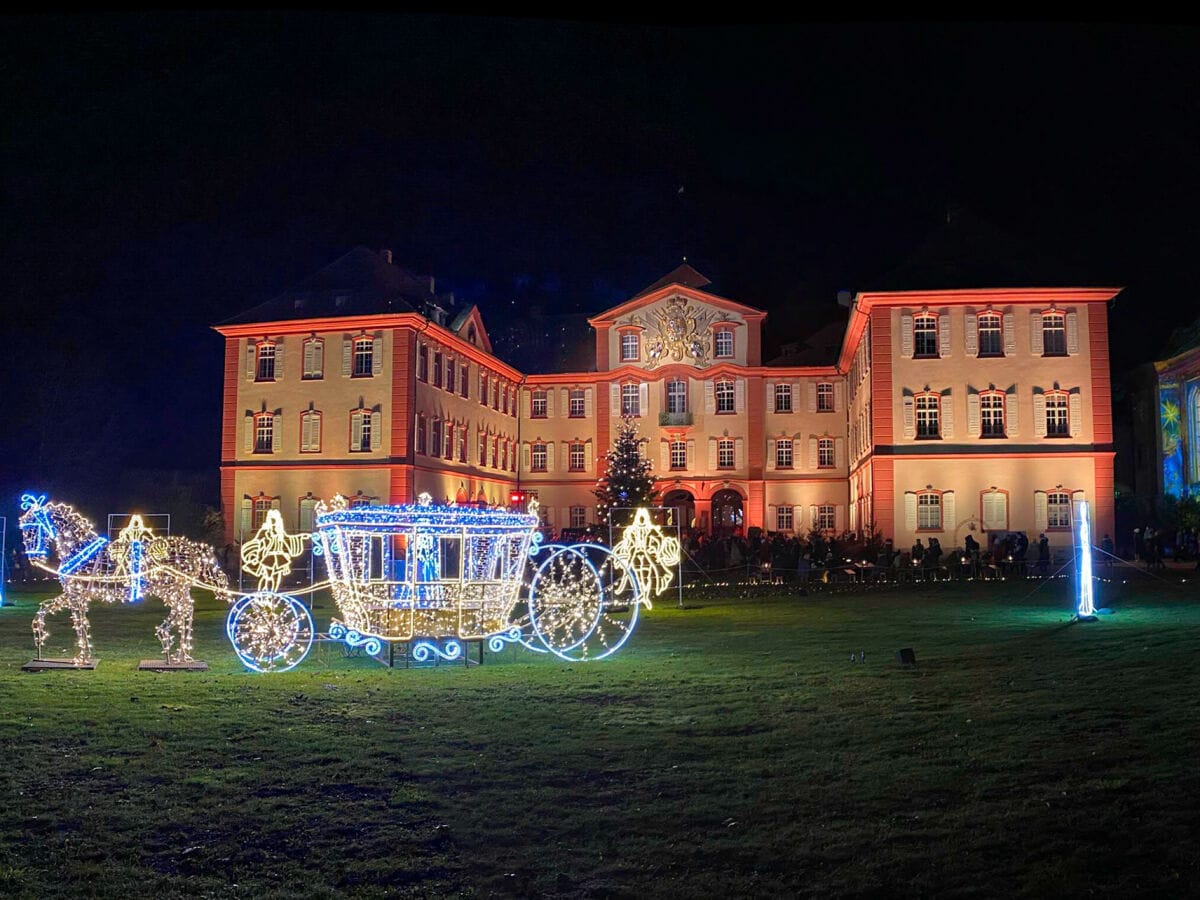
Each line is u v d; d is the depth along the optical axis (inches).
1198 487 1951.3
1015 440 1909.4
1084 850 280.4
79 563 695.7
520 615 1058.7
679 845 301.0
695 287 2935.5
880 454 1927.9
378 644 704.4
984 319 1934.1
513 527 719.7
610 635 877.2
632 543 1282.0
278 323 2225.6
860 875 273.3
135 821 330.3
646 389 2834.6
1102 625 813.9
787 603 1195.3
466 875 284.4
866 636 807.1
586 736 442.3
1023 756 378.0
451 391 2438.5
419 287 2434.8
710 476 2768.2
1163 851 276.4
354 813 336.8
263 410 2231.8
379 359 2176.4
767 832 308.3
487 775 379.9
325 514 716.7
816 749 406.0
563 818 328.5
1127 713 442.3
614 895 268.1
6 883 279.4
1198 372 1958.7
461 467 2487.7
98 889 276.2
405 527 695.1
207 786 368.8
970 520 1904.5
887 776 361.7
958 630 828.0
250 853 302.2
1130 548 2068.2
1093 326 1914.4
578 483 2898.6
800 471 2760.8
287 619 868.6
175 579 691.4
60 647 806.5
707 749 412.5
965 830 301.6
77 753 417.7
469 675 637.3
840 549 1734.7
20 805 346.9
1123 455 2407.7
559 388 2940.5
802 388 2785.4
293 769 391.2
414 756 410.3
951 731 426.3
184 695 558.9
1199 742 382.9
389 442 2156.7
